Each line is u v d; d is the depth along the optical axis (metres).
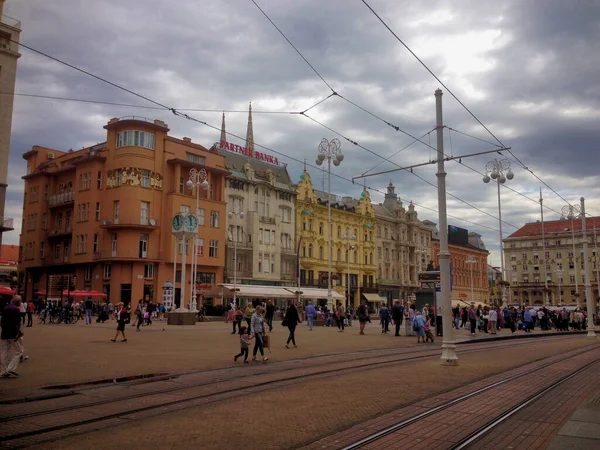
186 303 53.91
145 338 23.41
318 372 13.70
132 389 10.88
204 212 56.72
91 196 54.09
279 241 65.19
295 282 66.31
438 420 8.32
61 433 7.39
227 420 8.23
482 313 36.91
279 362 15.98
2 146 38.00
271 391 10.89
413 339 26.30
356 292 76.69
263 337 16.09
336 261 73.75
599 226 99.12
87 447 6.69
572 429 7.63
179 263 54.19
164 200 53.91
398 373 13.77
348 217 77.00
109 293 51.66
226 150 63.59
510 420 8.46
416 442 7.03
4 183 37.91
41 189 62.72
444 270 16.22
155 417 8.43
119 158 52.72
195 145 57.50
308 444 6.92
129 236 51.22
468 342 26.19
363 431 7.55
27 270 63.75
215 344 20.89
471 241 112.31
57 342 20.42
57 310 36.22
